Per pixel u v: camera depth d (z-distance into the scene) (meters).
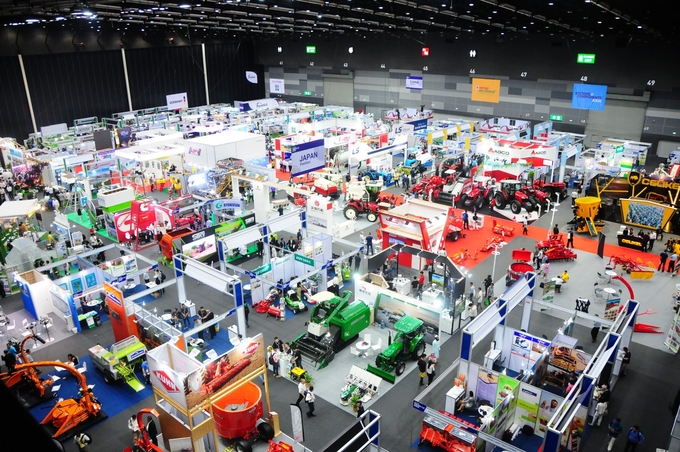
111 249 29.14
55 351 20.31
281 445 14.41
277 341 19.20
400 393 17.70
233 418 14.59
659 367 18.92
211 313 21.19
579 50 44.84
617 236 29.50
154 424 15.48
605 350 16.55
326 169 41.97
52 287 21.95
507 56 49.62
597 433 15.84
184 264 21.55
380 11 38.69
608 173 36.25
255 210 32.56
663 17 31.14
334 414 16.69
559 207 35.97
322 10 38.31
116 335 20.81
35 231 30.12
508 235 30.92
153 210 30.95
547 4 30.20
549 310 22.72
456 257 27.27
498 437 15.45
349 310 20.33
